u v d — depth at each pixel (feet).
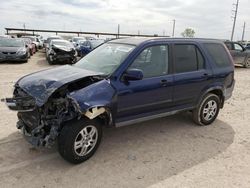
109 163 12.87
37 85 12.32
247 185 11.46
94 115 12.30
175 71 15.85
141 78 13.25
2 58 51.11
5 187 10.70
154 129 17.40
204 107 17.95
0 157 12.96
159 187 11.07
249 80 39.81
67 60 54.39
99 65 14.67
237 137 16.71
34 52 82.33
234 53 54.80
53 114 12.39
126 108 13.88
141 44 14.60
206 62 17.56
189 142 15.64
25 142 14.60
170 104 15.93
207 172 12.39
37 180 11.26
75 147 12.27
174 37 16.49
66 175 11.71
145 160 13.29
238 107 23.90
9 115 18.71
